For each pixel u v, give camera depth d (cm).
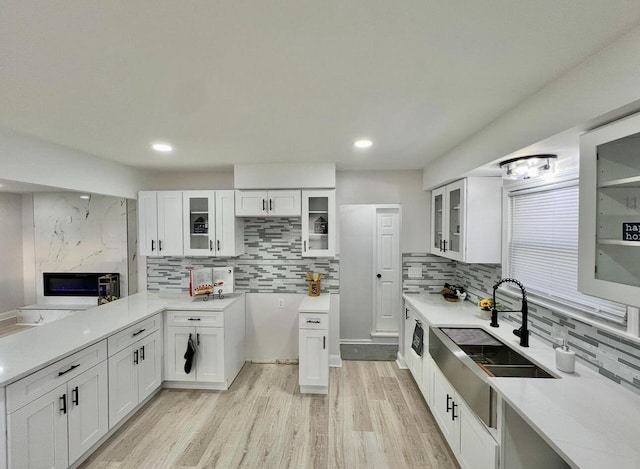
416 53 120
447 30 106
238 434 244
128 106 171
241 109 176
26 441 170
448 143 249
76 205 404
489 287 286
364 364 375
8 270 433
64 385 194
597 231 118
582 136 123
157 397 297
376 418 266
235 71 133
